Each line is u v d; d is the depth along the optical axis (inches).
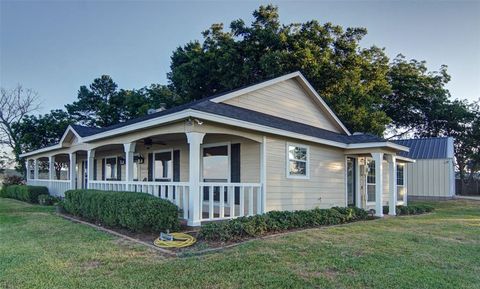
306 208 446.6
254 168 400.5
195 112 306.0
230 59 864.3
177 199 338.3
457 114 1210.0
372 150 493.7
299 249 249.6
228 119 333.4
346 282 182.4
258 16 889.5
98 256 227.1
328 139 470.9
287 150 422.9
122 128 398.0
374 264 216.1
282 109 512.4
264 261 216.7
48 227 337.7
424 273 200.2
